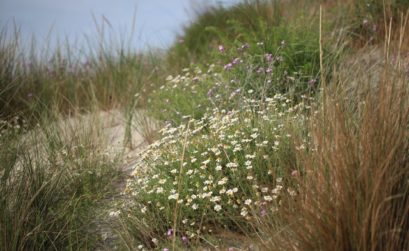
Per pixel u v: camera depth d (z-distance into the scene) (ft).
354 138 7.86
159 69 24.63
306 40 17.69
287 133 11.37
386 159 7.01
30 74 22.94
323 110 8.80
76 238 10.58
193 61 24.12
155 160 12.05
